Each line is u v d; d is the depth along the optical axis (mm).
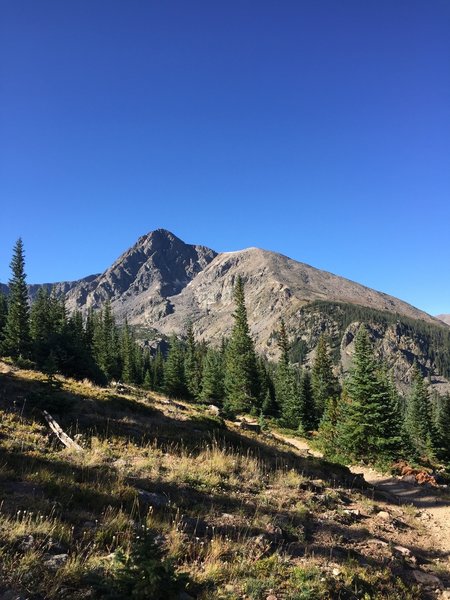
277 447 19625
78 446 11242
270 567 6672
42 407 14102
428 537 10891
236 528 8172
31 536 5840
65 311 88562
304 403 56531
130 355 94625
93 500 7824
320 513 10570
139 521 7242
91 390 20531
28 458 9445
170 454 12992
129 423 15445
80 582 5125
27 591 4703
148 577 4641
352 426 27438
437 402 132875
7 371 20734
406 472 21156
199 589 5633
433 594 7266
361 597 6414
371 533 9945
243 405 63375
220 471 12172
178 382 74750
